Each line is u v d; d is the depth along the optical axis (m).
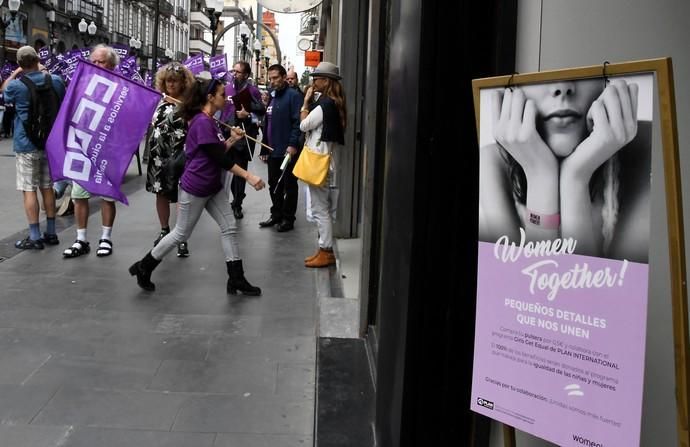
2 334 4.58
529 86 1.86
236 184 9.19
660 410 1.98
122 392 3.76
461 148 2.64
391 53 2.89
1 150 18.83
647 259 1.64
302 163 6.31
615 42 2.04
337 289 5.82
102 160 6.12
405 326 2.73
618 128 1.67
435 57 2.60
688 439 1.58
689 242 1.86
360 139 7.76
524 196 1.89
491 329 1.99
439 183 2.64
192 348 4.43
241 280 5.62
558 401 1.84
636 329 1.67
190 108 5.27
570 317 1.80
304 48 21.70
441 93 2.61
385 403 2.93
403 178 2.73
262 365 4.19
